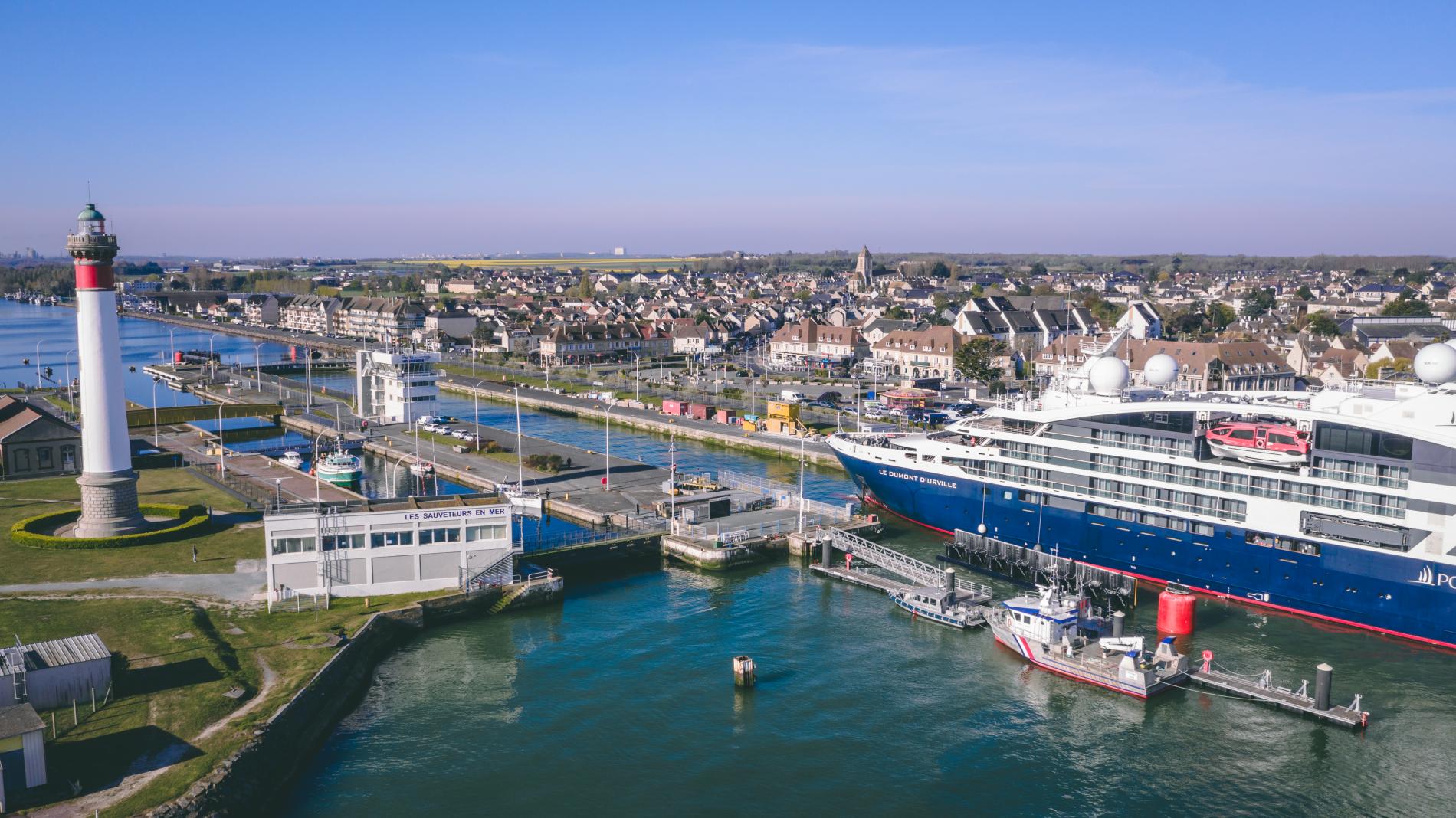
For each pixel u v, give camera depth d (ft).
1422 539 257.34
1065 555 326.85
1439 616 257.55
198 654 230.48
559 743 213.46
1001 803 194.39
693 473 460.96
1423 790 200.34
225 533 337.52
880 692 240.32
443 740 213.87
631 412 641.40
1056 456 324.39
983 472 345.10
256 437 576.20
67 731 194.59
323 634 247.29
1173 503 300.20
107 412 319.68
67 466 437.17
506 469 465.47
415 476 467.11
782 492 417.08
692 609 294.87
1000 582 318.24
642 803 191.31
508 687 240.12
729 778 200.64
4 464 422.82
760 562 341.00
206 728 196.34
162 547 318.86
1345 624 275.39
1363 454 266.16
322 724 213.66
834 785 199.00
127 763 183.01
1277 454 281.54
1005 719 227.61
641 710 229.25
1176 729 223.71
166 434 565.94
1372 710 230.89
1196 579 300.20
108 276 315.37
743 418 575.79
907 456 368.07
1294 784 202.39
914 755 211.20
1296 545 279.28
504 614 287.48
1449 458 251.80
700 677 247.29
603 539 337.93
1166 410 299.99
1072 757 211.82
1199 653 260.62
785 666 254.06
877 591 311.47
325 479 435.94
